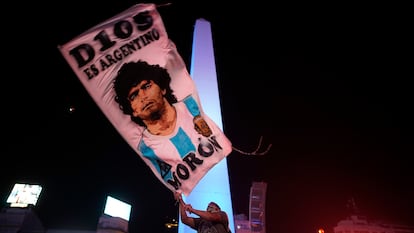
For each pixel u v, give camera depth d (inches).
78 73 172.9
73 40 177.0
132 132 183.8
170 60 207.3
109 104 178.7
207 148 205.2
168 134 195.2
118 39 191.8
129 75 189.9
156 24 207.5
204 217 156.1
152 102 194.4
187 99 209.0
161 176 184.1
